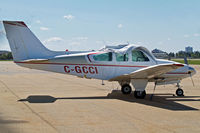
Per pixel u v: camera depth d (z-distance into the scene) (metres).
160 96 11.09
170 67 9.09
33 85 15.02
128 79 10.77
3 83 15.87
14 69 34.38
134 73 9.66
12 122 6.01
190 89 13.91
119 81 11.39
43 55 10.45
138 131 5.41
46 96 10.56
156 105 8.66
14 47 10.09
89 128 5.60
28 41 10.23
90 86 14.95
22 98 9.87
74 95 11.02
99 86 15.01
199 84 16.64
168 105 8.70
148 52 11.13
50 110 7.52
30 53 10.29
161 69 9.30
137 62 10.86
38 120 6.25
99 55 10.56
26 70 32.72
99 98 10.19
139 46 10.77
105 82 17.66
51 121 6.18
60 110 7.54
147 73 9.67
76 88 13.83
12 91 12.09
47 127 5.62
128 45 10.91
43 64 10.26
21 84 15.46
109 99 9.95
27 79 19.27
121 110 7.66
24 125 5.76
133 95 11.24
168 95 11.46
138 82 10.24
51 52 10.56
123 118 6.60
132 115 6.98
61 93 11.66
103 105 8.50
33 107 7.96
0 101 9.07
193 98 10.51
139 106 8.41
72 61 10.37
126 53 10.77
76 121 6.22
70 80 19.02
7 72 27.73
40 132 5.23
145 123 6.11
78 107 8.07
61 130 5.41
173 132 5.38
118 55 10.71
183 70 11.27
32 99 9.64
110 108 7.96
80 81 18.28
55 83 16.53
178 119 6.58
